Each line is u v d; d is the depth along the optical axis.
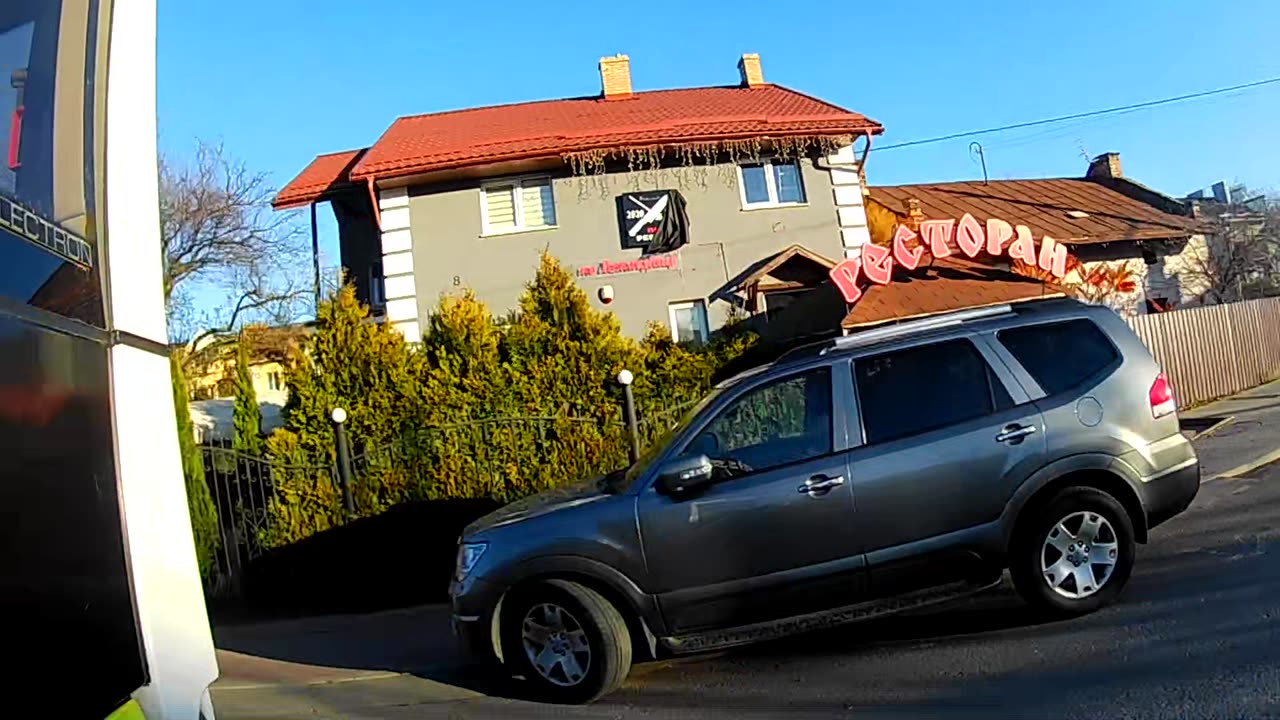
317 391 11.69
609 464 10.88
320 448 11.39
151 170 2.82
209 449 10.44
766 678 5.76
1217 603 5.64
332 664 7.69
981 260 17.41
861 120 18.11
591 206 17.47
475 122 20.31
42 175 2.31
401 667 7.36
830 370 6.03
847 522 5.68
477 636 6.02
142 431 2.53
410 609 9.86
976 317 6.31
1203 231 23.47
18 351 1.98
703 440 6.00
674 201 17.61
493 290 17.11
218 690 7.08
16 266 2.06
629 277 17.39
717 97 21.38
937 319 6.36
